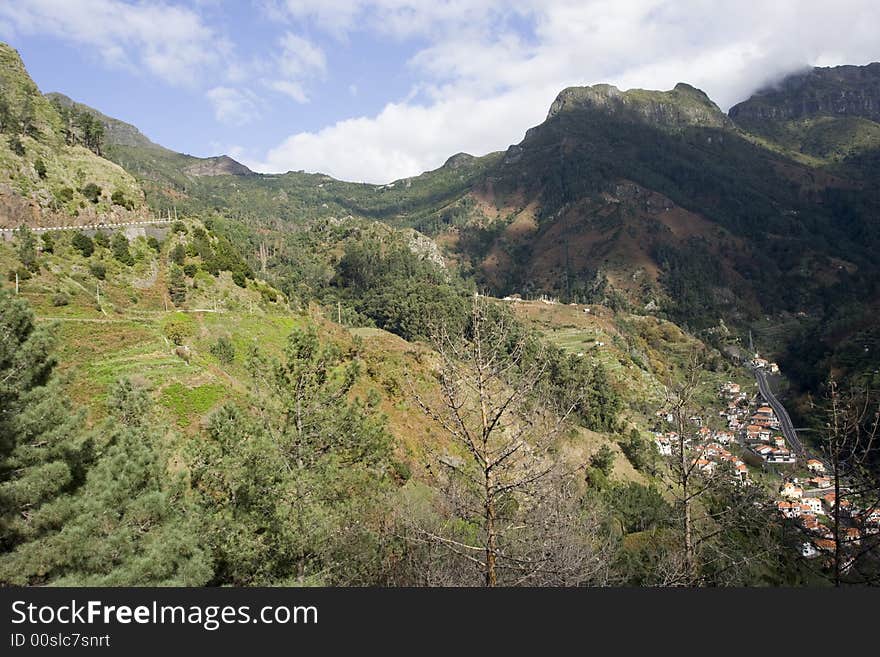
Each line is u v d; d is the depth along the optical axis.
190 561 11.43
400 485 22.09
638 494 36.91
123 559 10.91
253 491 12.92
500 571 12.39
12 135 74.38
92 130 101.06
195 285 64.50
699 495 14.16
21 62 100.25
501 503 12.23
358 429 15.55
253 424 14.20
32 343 11.92
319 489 13.83
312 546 13.05
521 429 11.45
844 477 11.93
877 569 11.71
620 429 70.12
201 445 14.36
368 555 14.34
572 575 11.91
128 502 11.55
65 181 77.06
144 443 14.58
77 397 28.39
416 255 154.00
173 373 33.22
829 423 12.52
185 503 13.82
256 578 12.90
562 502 13.49
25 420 11.15
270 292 73.38
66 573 10.60
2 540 10.80
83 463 12.32
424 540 11.76
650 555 19.73
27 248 50.94
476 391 11.54
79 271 56.72
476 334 11.66
